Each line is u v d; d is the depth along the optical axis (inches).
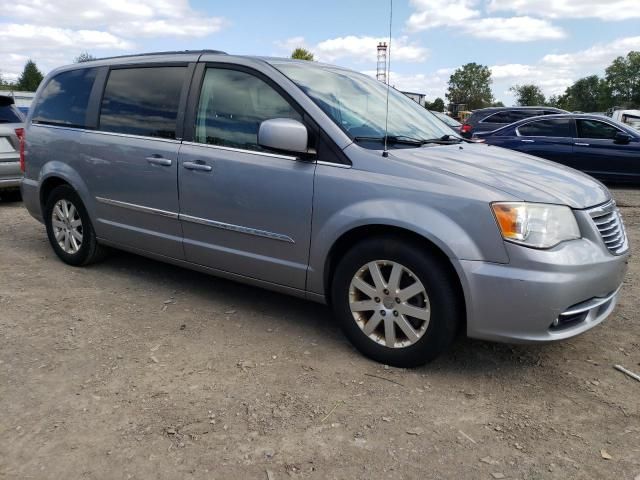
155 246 169.2
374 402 113.1
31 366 125.1
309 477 91.0
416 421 107.0
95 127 181.0
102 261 204.1
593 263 115.0
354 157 128.0
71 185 188.1
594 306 119.6
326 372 125.0
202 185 150.8
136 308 161.5
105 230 182.4
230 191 145.2
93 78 187.9
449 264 117.5
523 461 96.0
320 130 132.5
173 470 92.0
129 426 103.4
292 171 134.6
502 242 111.3
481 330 116.0
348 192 126.3
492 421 107.7
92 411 108.0
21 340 138.2
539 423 107.2
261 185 139.3
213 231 152.2
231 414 107.8
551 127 418.0
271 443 99.3
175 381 119.8
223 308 162.6
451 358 132.8
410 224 117.3
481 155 143.3
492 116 552.7
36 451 96.0
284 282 142.2
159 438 100.0
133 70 175.8
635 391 119.1
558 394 117.6
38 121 203.6
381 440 100.8
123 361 128.3
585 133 406.0
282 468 92.9
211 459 94.8
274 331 146.8
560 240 113.6
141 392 115.1
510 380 123.2
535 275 110.0
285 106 139.3
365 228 126.2
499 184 117.3
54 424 103.7
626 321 155.2
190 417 106.6
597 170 402.9
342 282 131.2
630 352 136.9
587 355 135.2
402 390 118.0
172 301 167.6
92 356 130.6
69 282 183.3
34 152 202.5
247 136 144.6
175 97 161.2
